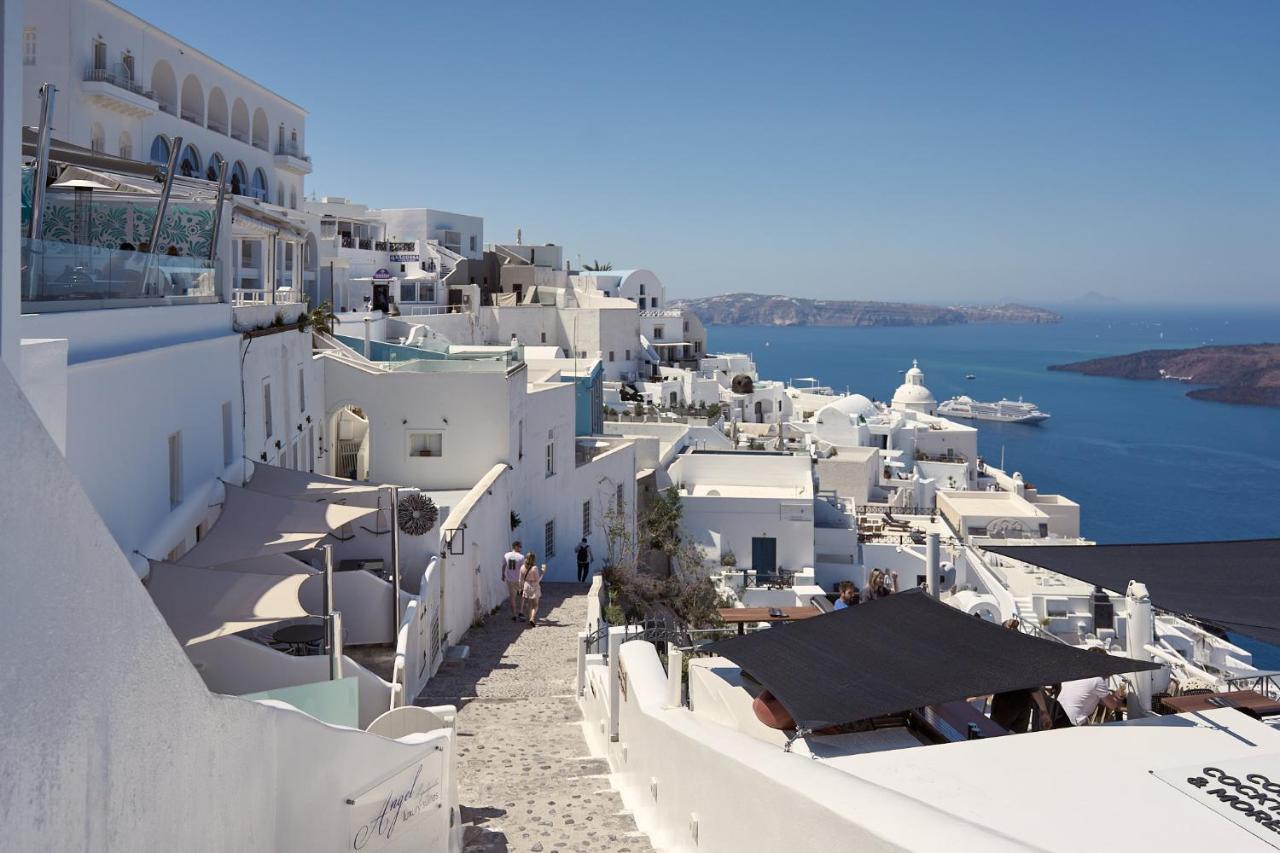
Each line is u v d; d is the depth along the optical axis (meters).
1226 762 6.20
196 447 16.58
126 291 14.59
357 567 20.41
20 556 3.46
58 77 38.28
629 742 12.07
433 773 9.15
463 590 23.23
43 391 7.05
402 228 100.19
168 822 4.72
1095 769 6.19
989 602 31.16
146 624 4.48
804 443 68.50
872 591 17.23
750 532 47.53
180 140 16.39
